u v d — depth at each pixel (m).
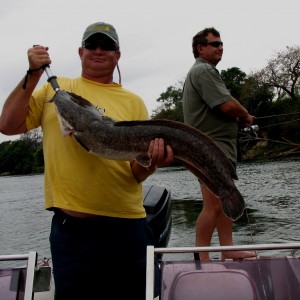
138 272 1.73
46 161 1.70
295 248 1.37
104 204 1.65
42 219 6.29
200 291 1.39
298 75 23.20
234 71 32.06
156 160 1.57
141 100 1.88
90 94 1.77
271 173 9.34
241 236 3.51
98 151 1.61
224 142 2.38
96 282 1.67
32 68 1.61
